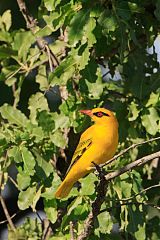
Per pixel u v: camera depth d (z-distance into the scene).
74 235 12.27
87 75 13.34
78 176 12.88
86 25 13.00
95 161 12.81
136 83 13.79
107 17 13.02
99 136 12.80
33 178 13.56
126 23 13.10
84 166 12.81
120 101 13.82
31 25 15.08
